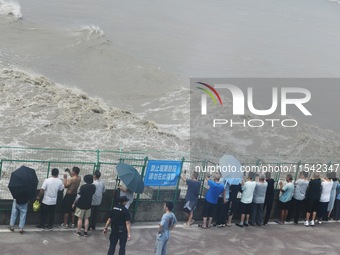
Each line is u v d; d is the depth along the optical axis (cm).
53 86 3416
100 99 3484
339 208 1989
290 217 1923
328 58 5603
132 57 4488
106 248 1516
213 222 1816
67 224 1620
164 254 1416
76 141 2764
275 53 5500
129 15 6128
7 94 3145
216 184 1716
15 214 1533
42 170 2070
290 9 8238
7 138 2664
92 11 6009
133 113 3334
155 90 3809
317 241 1766
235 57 5106
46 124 2881
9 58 3991
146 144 2864
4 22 4872
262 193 1805
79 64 4128
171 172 1759
